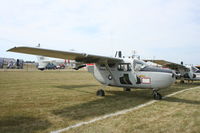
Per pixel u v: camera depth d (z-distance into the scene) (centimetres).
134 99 703
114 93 873
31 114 459
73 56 764
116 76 805
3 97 703
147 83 690
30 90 918
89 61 862
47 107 541
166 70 662
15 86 1075
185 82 1648
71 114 465
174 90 1018
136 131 343
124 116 448
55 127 362
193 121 406
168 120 414
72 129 351
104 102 636
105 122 398
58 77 1950
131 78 745
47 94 798
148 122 399
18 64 4738
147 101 661
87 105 581
